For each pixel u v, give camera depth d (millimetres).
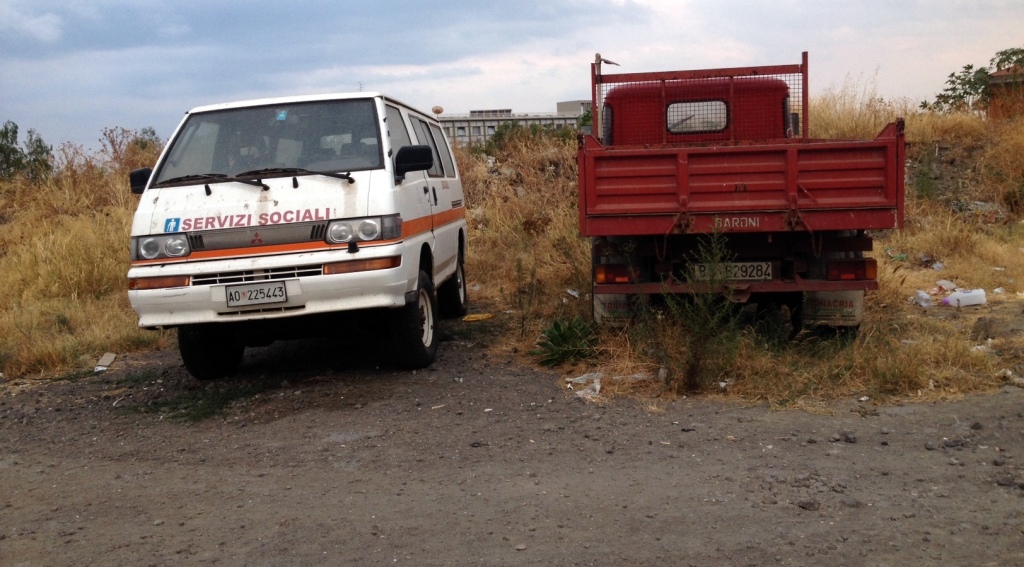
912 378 5715
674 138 8758
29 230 12812
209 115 7078
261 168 6590
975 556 3402
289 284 5980
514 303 9680
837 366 6031
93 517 4277
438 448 5059
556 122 19625
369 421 5660
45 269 10859
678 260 6703
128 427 5898
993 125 14422
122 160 15133
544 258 11320
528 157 15008
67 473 5008
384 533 3865
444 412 5773
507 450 4961
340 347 8062
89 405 6535
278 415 5945
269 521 4086
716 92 8672
